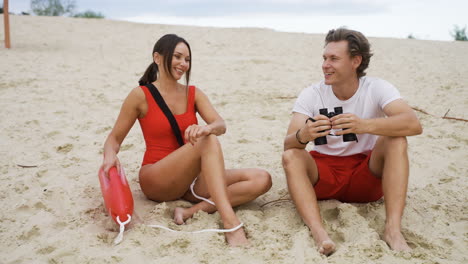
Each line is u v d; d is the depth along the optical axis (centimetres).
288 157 270
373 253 233
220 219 278
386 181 260
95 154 421
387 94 274
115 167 275
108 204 259
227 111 593
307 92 295
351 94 284
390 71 875
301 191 264
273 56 1073
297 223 277
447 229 271
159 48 290
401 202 256
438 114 564
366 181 283
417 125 259
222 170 268
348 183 288
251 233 262
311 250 237
